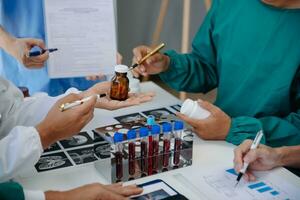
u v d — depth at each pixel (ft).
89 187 3.11
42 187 3.47
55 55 5.16
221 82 5.39
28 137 3.14
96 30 5.24
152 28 11.51
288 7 4.81
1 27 5.32
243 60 5.09
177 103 5.23
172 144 3.72
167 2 10.27
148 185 3.45
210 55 5.72
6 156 3.11
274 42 4.82
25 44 5.07
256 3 5.04
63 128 3.29
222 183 3.56
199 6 11.63
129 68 4.90
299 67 4.63
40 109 4.00
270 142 4.34
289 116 4.60
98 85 4.54
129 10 11.00
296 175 3.91
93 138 4.03
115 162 3.48
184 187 3.49
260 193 3.44
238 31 5.17
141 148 3.56
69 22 5.15
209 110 4.27
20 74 6.06
